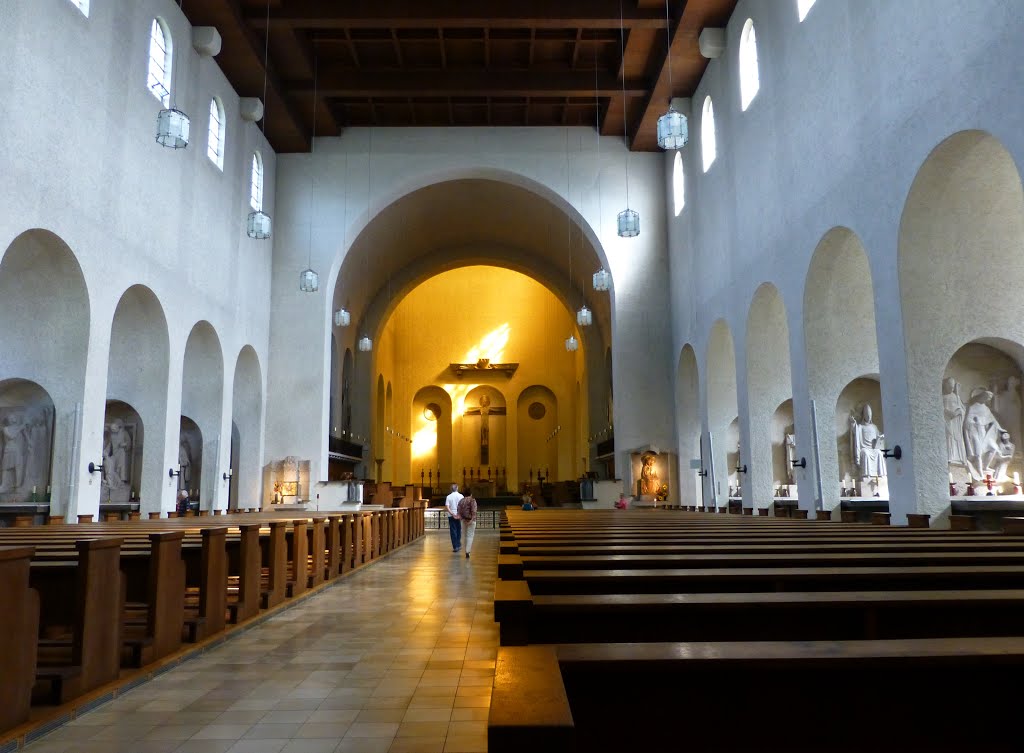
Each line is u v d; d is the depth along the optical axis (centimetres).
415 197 2425
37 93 1061
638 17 1639
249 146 1931
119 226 1290
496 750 122
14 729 352
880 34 1003
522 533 644
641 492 2025
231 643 588
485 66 1903
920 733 185
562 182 2148
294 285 2103
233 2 1552
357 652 556
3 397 1302
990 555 401
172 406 1503
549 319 3684
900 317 971
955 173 914
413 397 3666
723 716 183
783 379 1526
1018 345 1002
